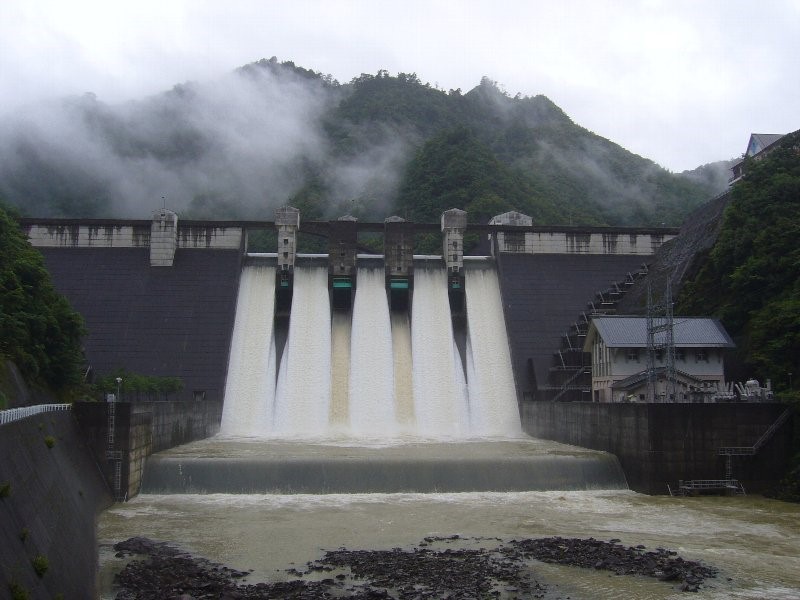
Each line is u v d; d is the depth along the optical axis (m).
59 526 24.91
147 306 78.12
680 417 46.66
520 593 25.59
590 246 89.12
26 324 46.50
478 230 88.88
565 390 72.38
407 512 39.09
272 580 26.97
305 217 149.50
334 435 70.50
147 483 44.22
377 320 81.94
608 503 42.84
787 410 47.19
